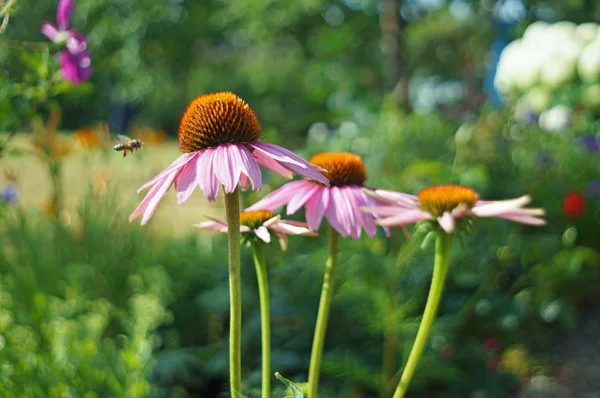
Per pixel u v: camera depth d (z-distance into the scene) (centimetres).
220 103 143
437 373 279
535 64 624
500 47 948
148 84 954
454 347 337
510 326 357
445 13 1560
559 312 371
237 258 133
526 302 366
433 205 150
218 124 141
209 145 141
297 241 369
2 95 257
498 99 724
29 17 548
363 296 282
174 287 361
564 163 534
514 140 504
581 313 461
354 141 437
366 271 304
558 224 468
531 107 603
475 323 373
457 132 456
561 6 947
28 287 317
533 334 411
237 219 133
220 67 1196
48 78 258
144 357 256
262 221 163
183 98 1398
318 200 170
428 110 550
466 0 1000
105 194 436
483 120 490
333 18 935
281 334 321
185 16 929
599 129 594
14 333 256
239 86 1180
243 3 900
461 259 357
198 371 326
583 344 413
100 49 870
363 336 325
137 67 910
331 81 854
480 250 361
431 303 151
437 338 322
